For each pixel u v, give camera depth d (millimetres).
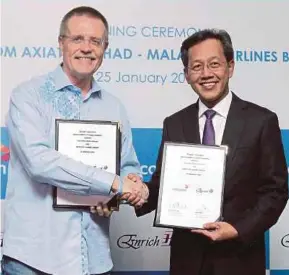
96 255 1996
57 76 2004
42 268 1899
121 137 2057
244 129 1985
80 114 2016
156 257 2793
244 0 2803
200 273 1997
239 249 1988
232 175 1971
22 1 2701
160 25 2771
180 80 2785
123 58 2758
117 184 1892
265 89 2814
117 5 2748
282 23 2820
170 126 2121
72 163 1861
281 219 2809
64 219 1933
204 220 1982
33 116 1909
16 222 1938
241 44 2803
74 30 1942
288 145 2803
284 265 2826
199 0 2785
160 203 2008
